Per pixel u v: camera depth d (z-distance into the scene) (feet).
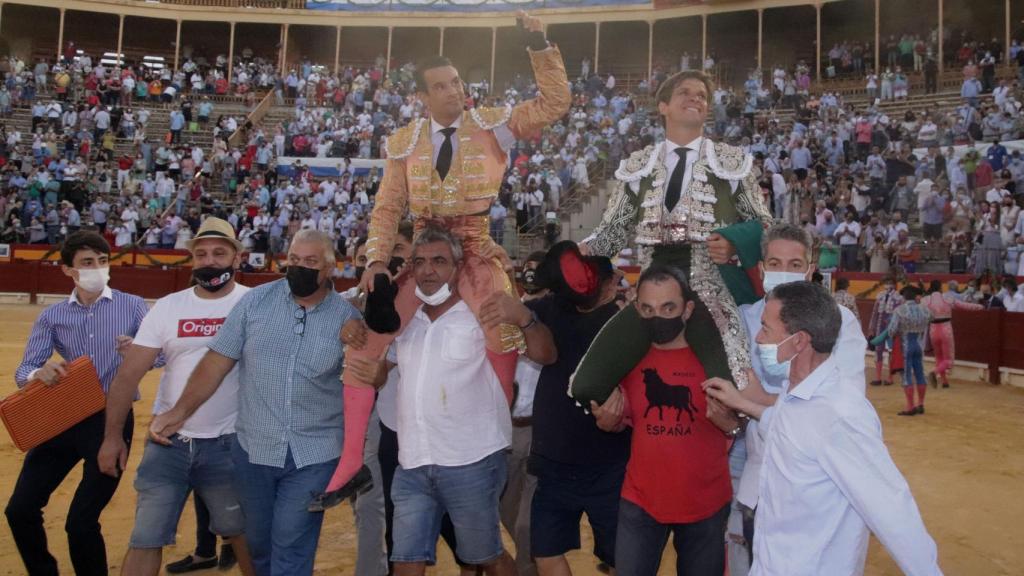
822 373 7.67
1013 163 52.24
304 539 9.94
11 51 99.09
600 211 62.90
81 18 99.19
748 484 9.56
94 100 79.66
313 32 101.24
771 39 92.22
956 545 14.89
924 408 29.81
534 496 10.50
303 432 9.99
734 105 73.51
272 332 10.04
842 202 53.52
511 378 10.32
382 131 77.77
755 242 9.83
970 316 38.91
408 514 9.95
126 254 63.21
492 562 10.09
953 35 80.38
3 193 68.49
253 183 69.10
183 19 95.04
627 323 9.09
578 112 75.66
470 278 10.16
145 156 73.92
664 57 96.12
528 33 10.27
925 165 55.16
